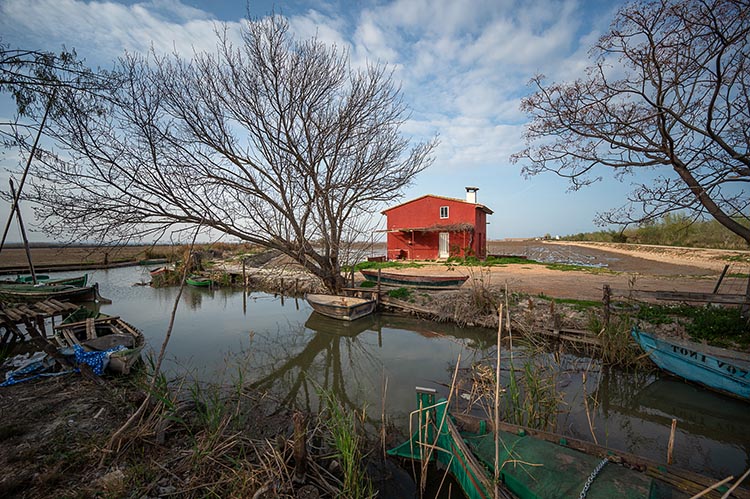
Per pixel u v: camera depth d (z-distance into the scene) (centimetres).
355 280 1858
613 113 792
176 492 362
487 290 1166
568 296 1206
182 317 1369
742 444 507
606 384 709
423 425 452
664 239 3725
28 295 1335
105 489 358
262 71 1116
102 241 954
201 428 489
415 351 936
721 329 776
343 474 422
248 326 1226
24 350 890
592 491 303
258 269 2519
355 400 653
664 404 633
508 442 390
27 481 366
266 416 567
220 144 1116
